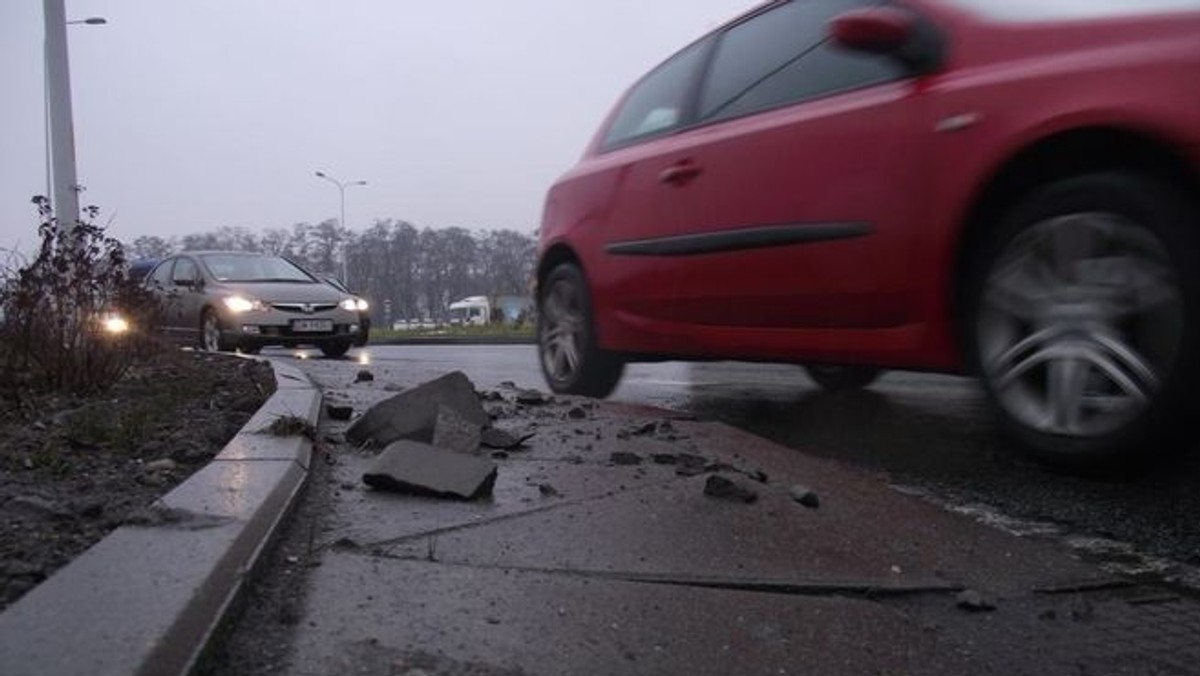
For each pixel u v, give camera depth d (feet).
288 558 7.64
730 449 12.45
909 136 11.30
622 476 10.74
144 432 12.08
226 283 39.96
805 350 13.08
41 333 15.52
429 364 32.42
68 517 8.04
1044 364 10.24
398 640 6.28
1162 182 9.32
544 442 12.71
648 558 8.14
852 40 11.78
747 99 14.39
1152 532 9.04
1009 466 11.63
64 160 43.09
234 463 9.63
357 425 12.30
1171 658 6.68
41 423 12.60
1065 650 6.81
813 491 10.22
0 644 5.23
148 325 19.11
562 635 6.59
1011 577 8.09
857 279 11.98
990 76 10.58
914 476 11.47
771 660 6.51
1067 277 10.01
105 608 5.68
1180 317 9.14
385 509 9.21
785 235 12.95
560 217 18.75
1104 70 9.54
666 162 15.49
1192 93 8.86
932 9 11.64
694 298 14.83
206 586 6.09
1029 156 10.11
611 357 17.65
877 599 7.68
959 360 11.25
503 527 8.75
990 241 10.69
